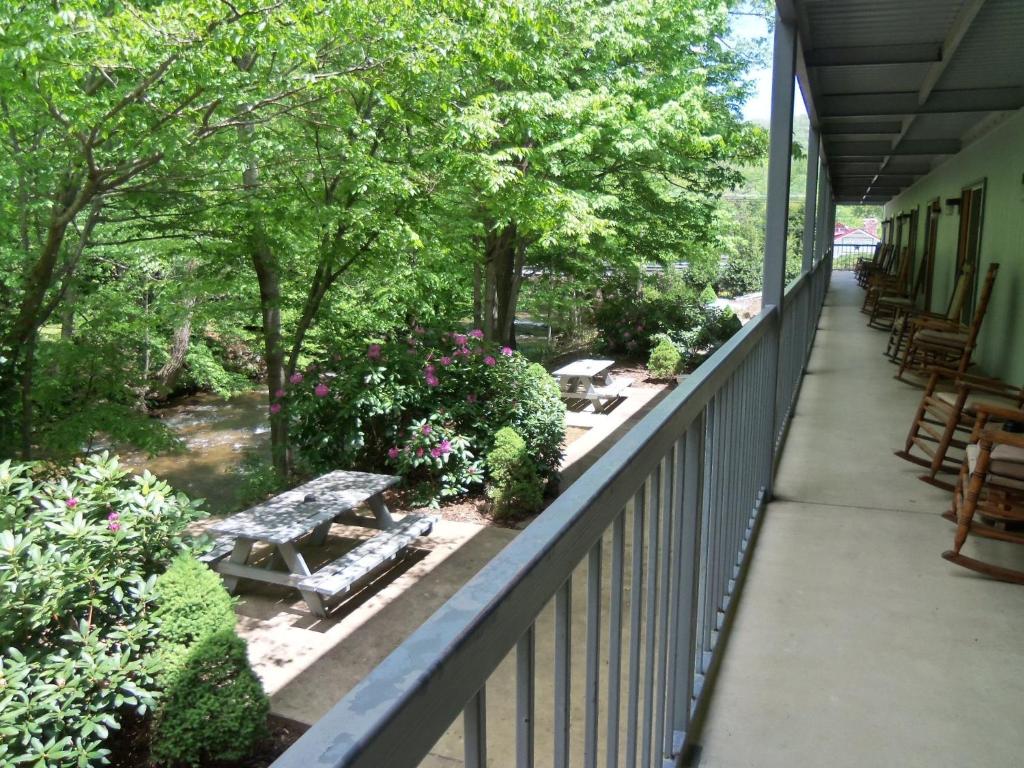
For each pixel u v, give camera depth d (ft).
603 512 3.33
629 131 29.53
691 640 5.93
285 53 17.35
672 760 5.67
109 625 11.60
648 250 44.14
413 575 17.22
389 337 30.04
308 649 14.12
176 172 20.81
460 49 20.27
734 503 8.54
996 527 10.49
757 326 9.64
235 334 42.04
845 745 6.07
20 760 9.33
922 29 14.02
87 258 24.86
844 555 9.84
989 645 7.60
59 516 11.64
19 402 21.30
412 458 21.47
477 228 28.43
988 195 23.68
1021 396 12.94
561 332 58.34
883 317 37.04
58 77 15.53
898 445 15.24
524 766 2.68
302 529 16.19
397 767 1.73
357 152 21.63
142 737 11.93
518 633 2.46
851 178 43.78
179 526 12.55
